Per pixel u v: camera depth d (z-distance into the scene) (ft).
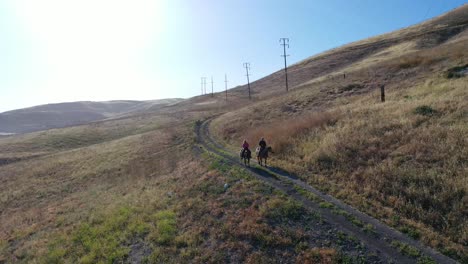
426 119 54.24
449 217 31.30
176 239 35.70
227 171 58.85
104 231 42.19
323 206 37.65
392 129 54.39
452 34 219.61
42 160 132.77
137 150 118.52
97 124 238.27
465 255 26.20
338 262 27.32
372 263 26.53
